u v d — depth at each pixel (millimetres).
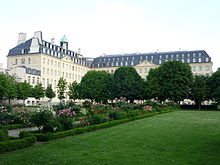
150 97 62781
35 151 10727
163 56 89500
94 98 65438
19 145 11203
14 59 74750
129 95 62000
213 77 57000
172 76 56062
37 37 72562
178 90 55312
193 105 59219
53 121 14898
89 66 99938
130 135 15500
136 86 62562
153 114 35062
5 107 25156
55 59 76875
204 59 83375
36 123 14773
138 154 10367
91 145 12133
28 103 63000
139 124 22484
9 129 18859
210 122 24438
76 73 89625
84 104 34469
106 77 67250
